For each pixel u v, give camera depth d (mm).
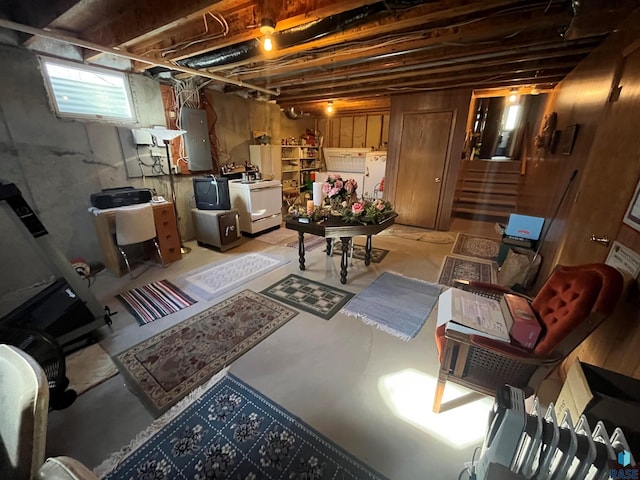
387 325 2293
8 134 2596
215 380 1718
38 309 1911
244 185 4344
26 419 675
